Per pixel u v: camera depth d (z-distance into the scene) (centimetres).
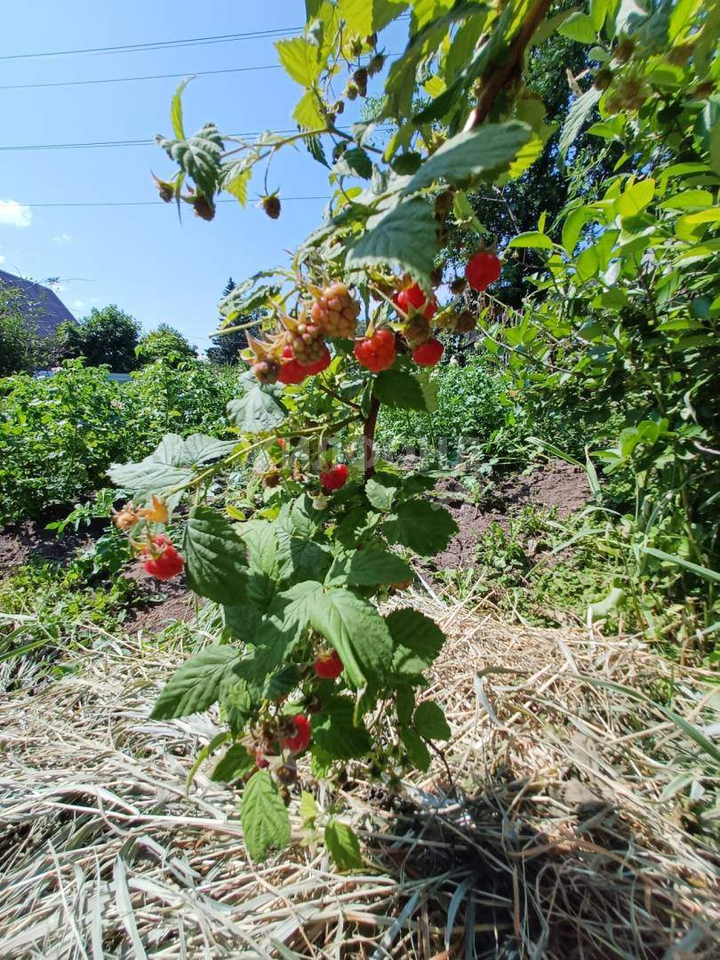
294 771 101
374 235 66
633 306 225
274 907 122
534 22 77
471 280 94
